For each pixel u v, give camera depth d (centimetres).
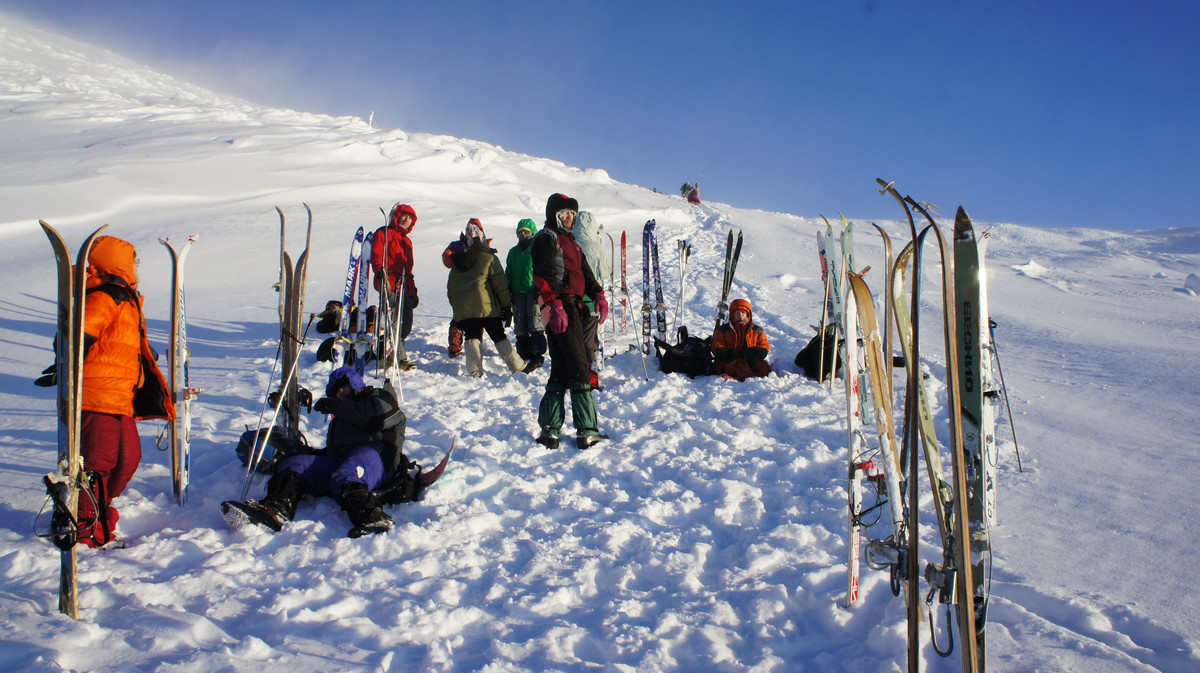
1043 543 298
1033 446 431
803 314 983
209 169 2197
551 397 445
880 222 2603
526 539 309
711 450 431
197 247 1389
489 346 758
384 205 1984
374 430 349
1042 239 2123
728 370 613
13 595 239
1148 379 604
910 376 197
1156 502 340
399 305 578
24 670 197
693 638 234
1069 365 669
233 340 759
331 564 282
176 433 337
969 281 202
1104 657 213
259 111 3806
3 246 1382
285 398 398
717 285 1259
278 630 231
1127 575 268
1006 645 222
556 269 435
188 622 228
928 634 229
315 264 1279
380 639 228
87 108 3497
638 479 391
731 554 298
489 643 230
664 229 2353
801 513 341
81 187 1789
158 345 725
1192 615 238
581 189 3075
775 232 2239
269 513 308
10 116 3142
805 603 260
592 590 269
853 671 217
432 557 287
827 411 513
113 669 206
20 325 801
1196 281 1254
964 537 174
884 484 255
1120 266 1560
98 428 286
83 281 244
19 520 314
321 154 2600
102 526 285
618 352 734
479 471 393
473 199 2333
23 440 423
